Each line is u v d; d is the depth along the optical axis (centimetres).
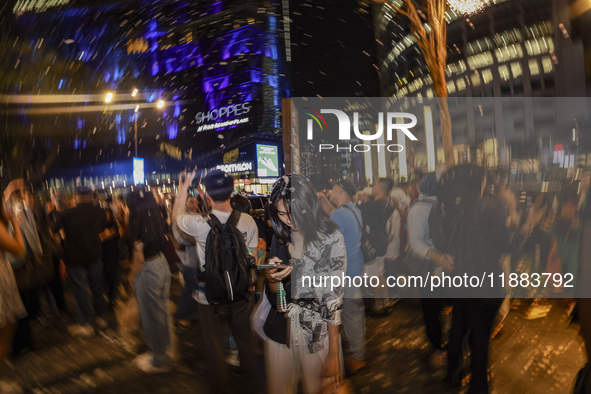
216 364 262
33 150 1239
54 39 1301
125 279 641
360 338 300
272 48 3162
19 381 315
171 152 3547
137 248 321
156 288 324
